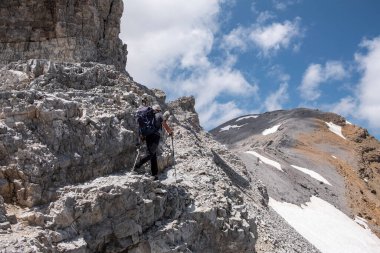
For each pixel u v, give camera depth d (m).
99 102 15.98
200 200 15.58
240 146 140.75
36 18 25.64
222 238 15.44
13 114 12.27
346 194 90.06
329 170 103.25
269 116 173.12
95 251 11.98
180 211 14.48
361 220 79.38
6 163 11.55
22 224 10.70
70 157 12.80
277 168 83.94
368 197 98.12
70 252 10.81
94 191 12.04
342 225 69.31
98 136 13.92
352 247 62.56
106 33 27.55
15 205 11.29
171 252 13.34
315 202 76.00
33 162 11.69
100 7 27.02
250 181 34.34
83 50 25.48
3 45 25.48
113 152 14.41
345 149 129.00
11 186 11.41
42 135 12.55
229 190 17.95
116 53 27.94
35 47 25.47
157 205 13.77
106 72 19.28
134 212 12.73
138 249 12.88
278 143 123.44
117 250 12.36
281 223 32.03
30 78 16.52
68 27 25.50
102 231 12.02
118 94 17.89
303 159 107.12
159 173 17.05
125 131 15.03
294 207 69.44
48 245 10.51
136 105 18.14
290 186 77.94
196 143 23.12
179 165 18.41
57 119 12.93
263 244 21.97
